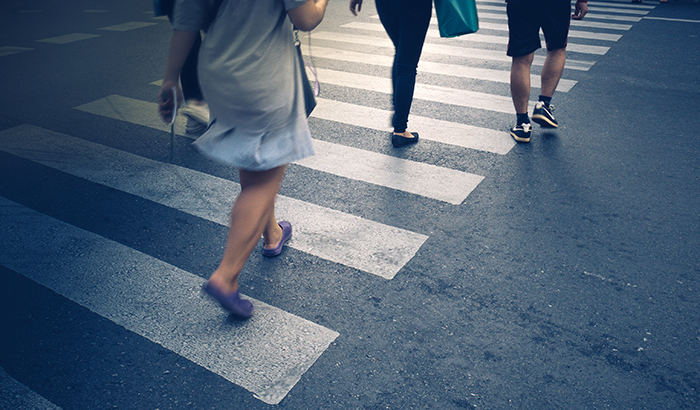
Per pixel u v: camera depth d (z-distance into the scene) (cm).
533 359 224
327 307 257
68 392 211
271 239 292
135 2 1270
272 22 204
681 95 550
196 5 204
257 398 208
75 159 425
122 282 278
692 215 330
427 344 233
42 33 912
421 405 203
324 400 206
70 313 256
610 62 678
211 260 298
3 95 579
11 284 277
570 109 518
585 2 460
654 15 987
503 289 268
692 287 266
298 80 221
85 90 596
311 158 423
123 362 226
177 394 210
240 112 212
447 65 676
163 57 741
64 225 333
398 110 431
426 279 276
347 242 310
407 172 396
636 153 418
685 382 212
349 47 772
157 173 402
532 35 415
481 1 1158
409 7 394
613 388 209
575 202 349
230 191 375
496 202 351
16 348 234
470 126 483
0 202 361
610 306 254
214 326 246
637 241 305
